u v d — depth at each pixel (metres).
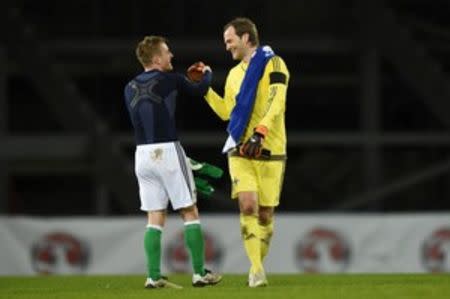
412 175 76.62
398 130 80.94
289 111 81.38
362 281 31.47
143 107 28.67
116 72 79.62
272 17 77.12
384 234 54.12
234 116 28.81
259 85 28.78
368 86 76.19
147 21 77.94
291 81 79.69
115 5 77.88
